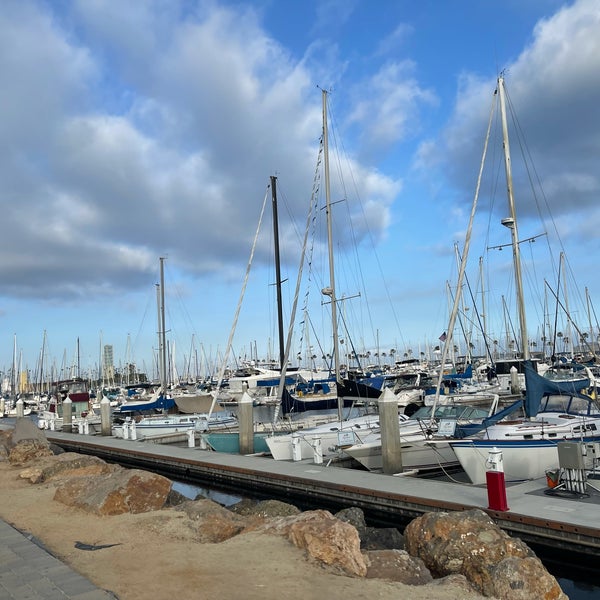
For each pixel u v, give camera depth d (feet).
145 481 33.60
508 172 68.33
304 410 75.05
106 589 19.01
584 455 36.32
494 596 19.70
